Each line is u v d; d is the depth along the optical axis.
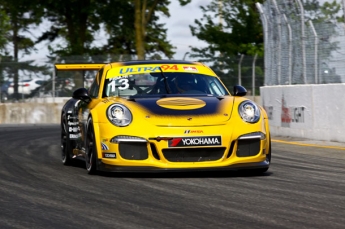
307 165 29.61
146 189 21.86
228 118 25.08
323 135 44.03
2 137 52.06
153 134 24.44
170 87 27.98
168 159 24.52
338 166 29.11
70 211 17.92
